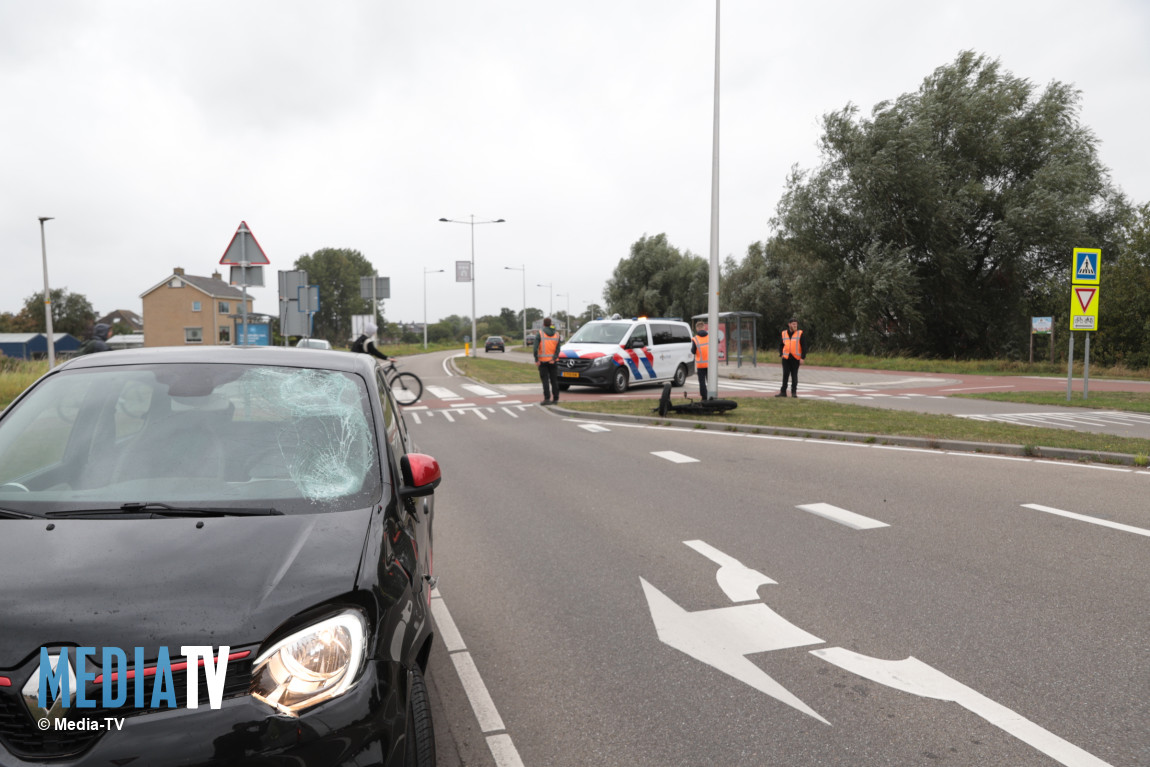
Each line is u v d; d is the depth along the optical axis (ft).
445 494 25.85
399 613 7.42
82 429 9.35
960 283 128.88
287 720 6.16
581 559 18.21
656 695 11.27
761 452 34.35
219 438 9.37
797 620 14.14
